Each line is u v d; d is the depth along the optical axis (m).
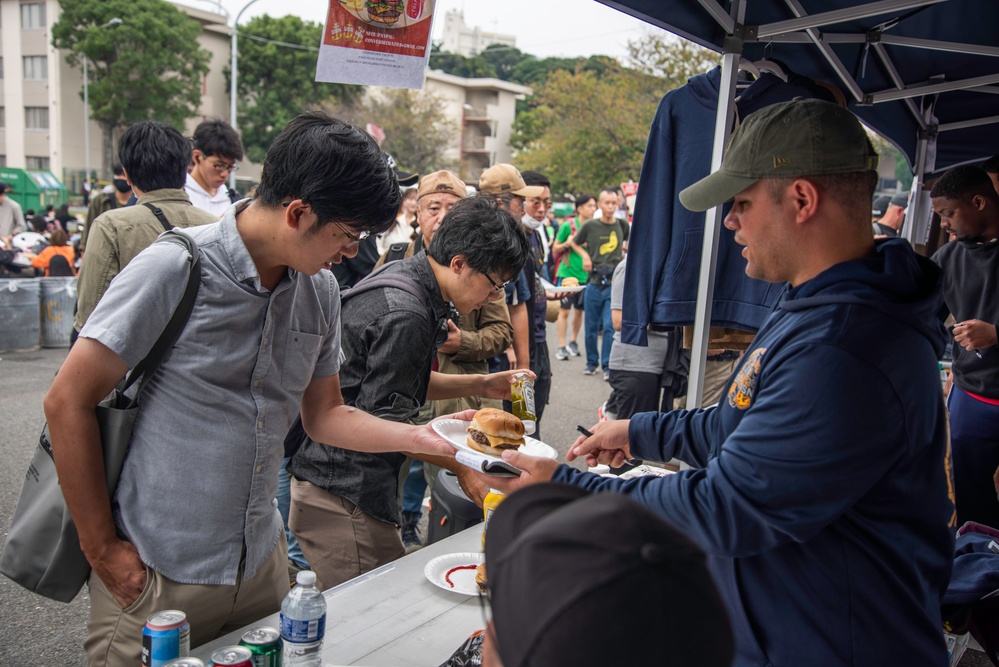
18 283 9.32
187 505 1.63
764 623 1.38
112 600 1.66
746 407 1.40
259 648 1.45
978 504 3.57
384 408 2.28
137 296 1.53
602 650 0.56
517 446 2.06
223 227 1.62
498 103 73.50
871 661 1.33
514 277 2.47
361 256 4.59
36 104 55.59
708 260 2.98
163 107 52.81
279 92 56.06
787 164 1.37
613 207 9.40
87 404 1.53
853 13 2.73
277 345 1.73
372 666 1.61
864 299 1.28
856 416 1.23
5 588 3.69
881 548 1.34
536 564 0.60
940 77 4.07
